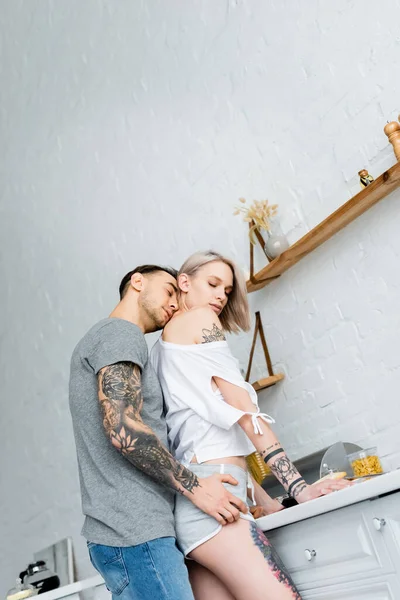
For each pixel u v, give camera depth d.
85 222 4.41
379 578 1.64
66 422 4.35
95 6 4.52
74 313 4.42
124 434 1.75
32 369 4.70
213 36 3.57
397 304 2.58
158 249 3.81
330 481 1.82
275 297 3.08
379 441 2.61
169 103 3.83
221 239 3.41
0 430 4.87
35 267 4.80
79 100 4.57
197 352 1.96
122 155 4.15
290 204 3.04
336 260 2.81
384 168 2.66
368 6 2.76
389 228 2.61
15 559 4.56
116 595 1.76
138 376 1.86
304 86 3.03
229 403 1.93
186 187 3.66
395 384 2.57
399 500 1.58
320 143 2.93
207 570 1.88
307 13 3.04
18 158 5.08
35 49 5.03
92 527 1.80
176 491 1.78
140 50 4.10
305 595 1.82
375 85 2.71
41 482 4.46
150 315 2.11
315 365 2.87
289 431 2.96
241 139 3.34
